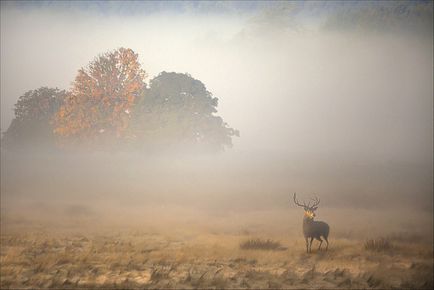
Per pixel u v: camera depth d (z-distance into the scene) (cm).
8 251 6825
